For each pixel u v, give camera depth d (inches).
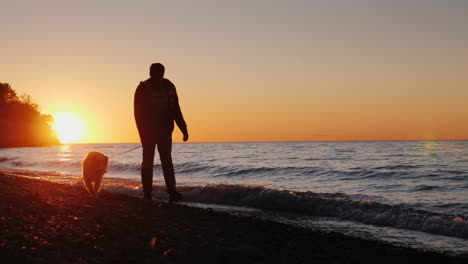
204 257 148.9
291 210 344.2
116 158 1552.7
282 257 163.6
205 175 796.0
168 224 203.9
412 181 666.2
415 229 276.5
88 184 301.6
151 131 297.0
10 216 175.8
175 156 1704.0
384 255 186.5
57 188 350.0
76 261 126.6
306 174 796.0
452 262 182.7
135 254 142.0
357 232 266.2
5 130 4906.5
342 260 171.5
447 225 269.6
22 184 352.8
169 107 297.1
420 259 183.6
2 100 4997.5
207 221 229.0
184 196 404.2
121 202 278.7
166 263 136.0
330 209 326.6
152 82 294.4
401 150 2212.1
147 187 305.0
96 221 188.9
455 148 2436.0
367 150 2293.3
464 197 470.3
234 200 379.9
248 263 148.7
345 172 813.9
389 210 307.0
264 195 364.2
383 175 765.3
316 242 203.0
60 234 156.2
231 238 187.8
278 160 1352.1
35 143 5536.4
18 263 117.7
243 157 1595.7
